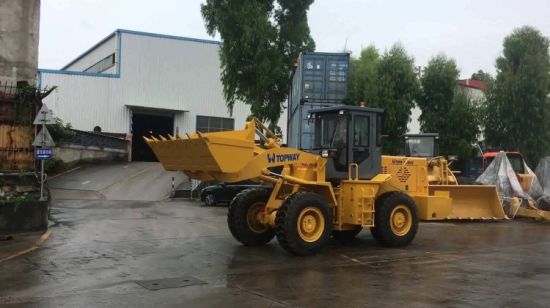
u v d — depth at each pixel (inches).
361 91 1021.2
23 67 623.2
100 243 453.7
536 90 1159.0
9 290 283.6
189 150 391.9
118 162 1485.0
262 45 1024.9
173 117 1667.1
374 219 441.1
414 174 534.6
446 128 1105.4
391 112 1021.8
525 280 315.9
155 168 1362.0
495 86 1205.1
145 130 1706.4
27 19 628.7
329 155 433.4
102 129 1562.5
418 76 1132.5
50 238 480.7
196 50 1686.8
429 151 729.6
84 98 1546.5
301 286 296.5
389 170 516.7
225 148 380.5
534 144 1165.1
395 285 300.8
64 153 1312.7
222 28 1027.3
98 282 303.6
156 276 320.5
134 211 765.9
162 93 1640.0
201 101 1685.5
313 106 829.2
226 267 350.3
